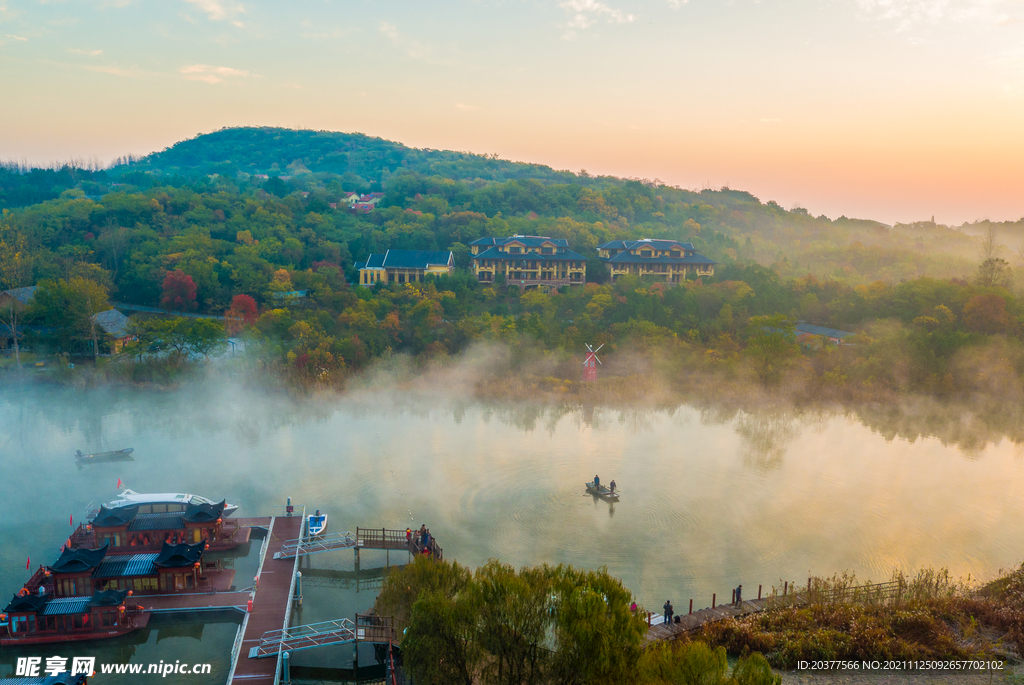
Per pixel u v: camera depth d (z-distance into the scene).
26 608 45.50
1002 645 43.91
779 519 67.94
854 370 123.31
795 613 46.94
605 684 30.58
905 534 64.69
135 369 117.81
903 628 45.72
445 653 34.75
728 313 145.62
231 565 57.59
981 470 83.81
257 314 144.88
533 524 66.25
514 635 33.81
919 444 95.00
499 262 183.25
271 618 48.25
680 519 67.69
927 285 158.50
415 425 100.62
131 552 57.81
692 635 44.53
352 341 123.38
